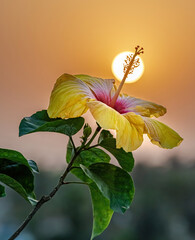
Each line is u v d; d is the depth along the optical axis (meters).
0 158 0.80
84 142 0.81
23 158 0.79
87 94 0.81
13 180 0.77
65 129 0.80
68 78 0.81
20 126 0.80
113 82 0.86
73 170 0.85
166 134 0.81
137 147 0.78
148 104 0.85
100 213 0.83
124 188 0.79
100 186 0.78
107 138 0.82
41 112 0.82
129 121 0.79
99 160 0.84
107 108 0.79
